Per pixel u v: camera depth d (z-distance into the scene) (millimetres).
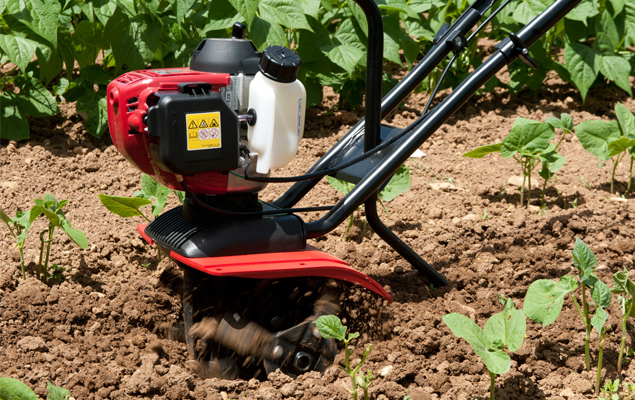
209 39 1939
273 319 1967
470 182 2555
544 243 2305
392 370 1954
